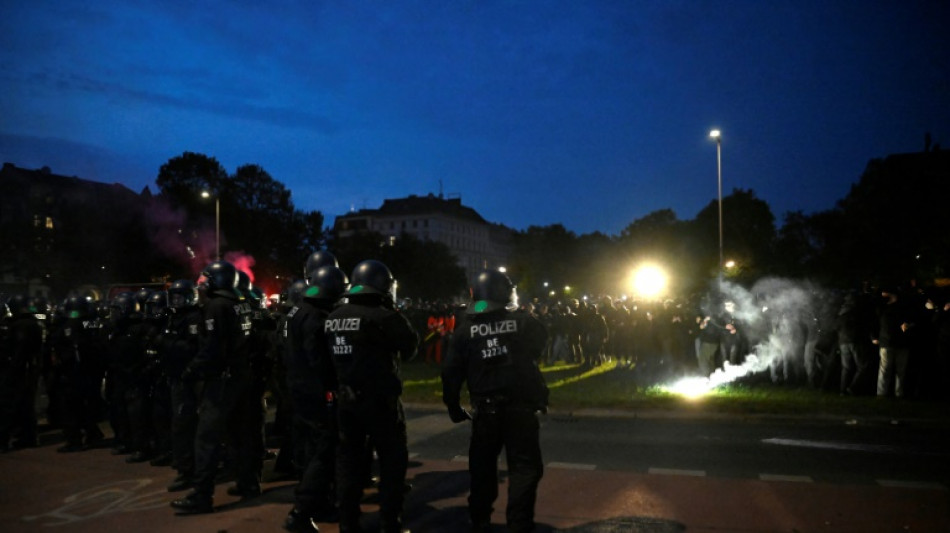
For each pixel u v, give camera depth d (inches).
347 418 197.2
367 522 224.5
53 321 385.1
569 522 218.8
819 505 234.2
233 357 240.5
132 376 313.4
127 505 244.8
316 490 207.9
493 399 199.9
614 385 552.4
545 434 362.3
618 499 243.1
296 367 217.3
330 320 202.4
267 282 2319.1
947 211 1387.8
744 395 470.0
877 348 473.7
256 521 224.1
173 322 266.2
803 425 380.2
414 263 2711.6
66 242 1787.6
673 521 219.0
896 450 316.5
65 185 2573.8
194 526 219.3
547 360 818.2
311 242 2487.7
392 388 198.2
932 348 450.0
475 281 209.5
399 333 198.8
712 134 1190.3
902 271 1270.9
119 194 2778.1
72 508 241.8
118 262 1884.8
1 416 342.3
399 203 5064.0
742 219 2164.1
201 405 237.9
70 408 343.6
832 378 496.7
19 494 259.4
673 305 665.6
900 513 225.6
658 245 2605.8
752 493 248.8
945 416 384.2
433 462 307.1
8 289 1963.6
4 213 1952.5
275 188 2458.2
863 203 1567.4
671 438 349.1
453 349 207.9
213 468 235.6
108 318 402.0
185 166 2352.4
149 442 316.2
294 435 260.5
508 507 199.6
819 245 1653.5
